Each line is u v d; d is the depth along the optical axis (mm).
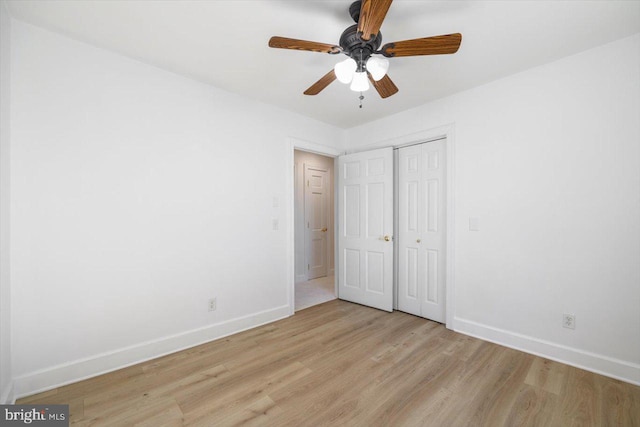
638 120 1800
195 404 1635
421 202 3021
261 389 1775
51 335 1769
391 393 1734
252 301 2771
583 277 1993
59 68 1791
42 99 1740
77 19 1655
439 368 2004
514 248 2297
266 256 2889
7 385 1569
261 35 1810
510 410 1582
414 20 1641
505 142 2336
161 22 1682
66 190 1818
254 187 2795
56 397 1676
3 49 1538
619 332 1864
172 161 2268
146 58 2072
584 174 1987
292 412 1574
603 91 1912
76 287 1853
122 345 2029
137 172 2096
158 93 2199
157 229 2191
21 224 1674
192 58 2076
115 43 1894
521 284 2262
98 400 1659
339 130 3684
